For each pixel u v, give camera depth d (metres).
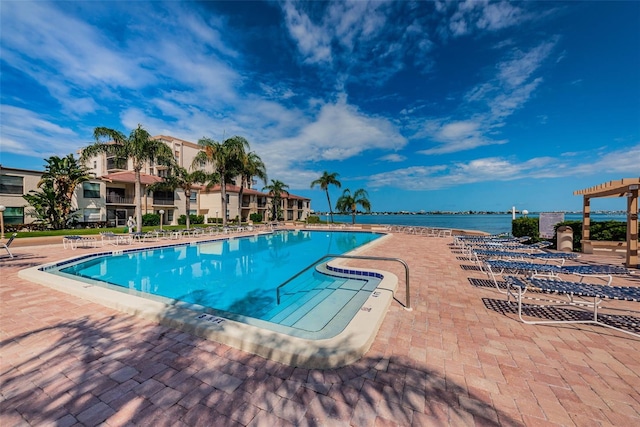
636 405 1.99
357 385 2.24
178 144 42.34
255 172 27.11
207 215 35.66
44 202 20.38
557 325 3.51
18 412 1.93
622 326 3.45
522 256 6.99
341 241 16.98
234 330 3.03
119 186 26.45
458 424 1.81
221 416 1.88
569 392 2.15
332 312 4.62
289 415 1.89
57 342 3.01
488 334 3.23
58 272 7.37
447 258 8.73
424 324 3.54
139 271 8.75
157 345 2.93
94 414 1.90
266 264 9.91
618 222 9.37
